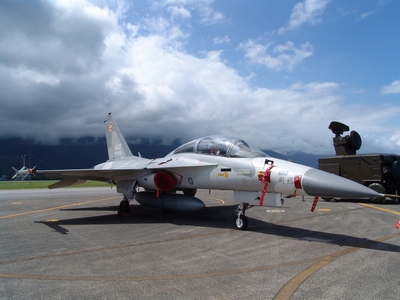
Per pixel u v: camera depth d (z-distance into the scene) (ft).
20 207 46.34
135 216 35.96
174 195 34.94
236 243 21.33
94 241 22.72
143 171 34.81
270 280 13.82
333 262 16.53
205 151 31.24
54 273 15.29
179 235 24.39
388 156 46.78
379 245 20.36
